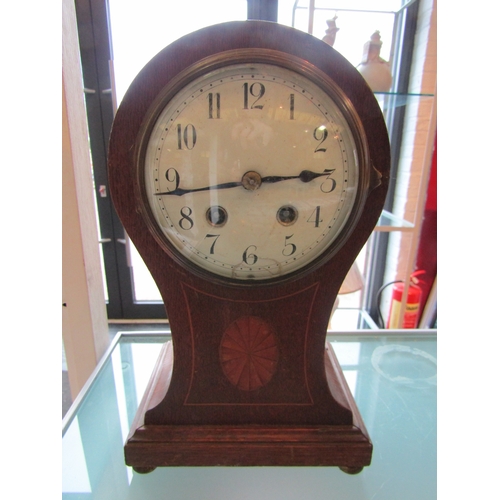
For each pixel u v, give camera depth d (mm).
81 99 787
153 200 508
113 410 798
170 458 582
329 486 631
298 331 567
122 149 481
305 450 581
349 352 1004
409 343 1043
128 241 1323
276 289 546
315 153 501
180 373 581
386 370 939
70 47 734
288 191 515
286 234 533
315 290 550
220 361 577
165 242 523
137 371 936
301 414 596
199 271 538
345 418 596
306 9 1047
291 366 581
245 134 492
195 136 490
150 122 475
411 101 1058
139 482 631
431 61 1157
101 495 612
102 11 1099
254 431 587
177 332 564
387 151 491
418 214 1117
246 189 512
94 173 1259
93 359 868
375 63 969
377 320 1543
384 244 1498
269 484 630
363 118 481
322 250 540
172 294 548
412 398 845
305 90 480
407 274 1209
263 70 470
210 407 592
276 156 501
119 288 1419
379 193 506
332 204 522
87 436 724
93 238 860
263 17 1057
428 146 1054
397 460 682
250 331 565
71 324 845
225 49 458
